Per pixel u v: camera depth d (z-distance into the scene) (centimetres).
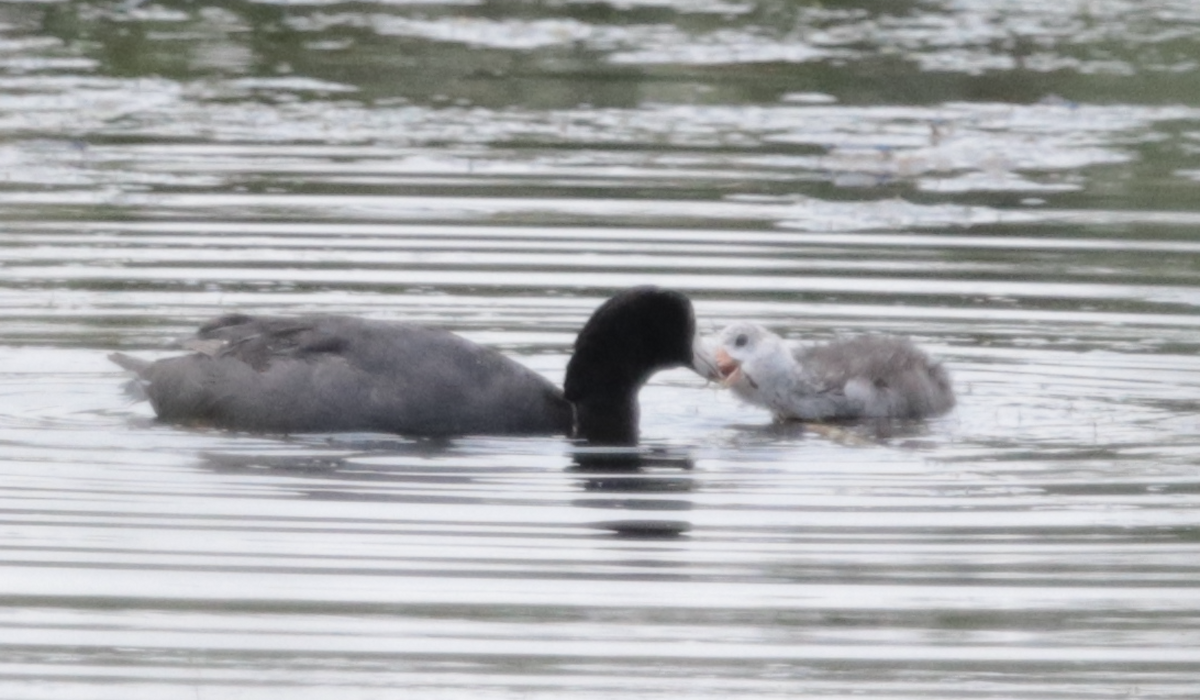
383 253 1662
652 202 1880
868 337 1394
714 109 2370
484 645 899
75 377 1336
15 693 844
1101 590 971
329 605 943
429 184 1938
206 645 895
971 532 1059
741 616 936
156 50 2658
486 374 1265
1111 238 1777
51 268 1591
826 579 986
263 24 2870
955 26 2972
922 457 1217
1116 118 2370
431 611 936
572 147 2141
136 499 1093
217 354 1270
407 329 1279
